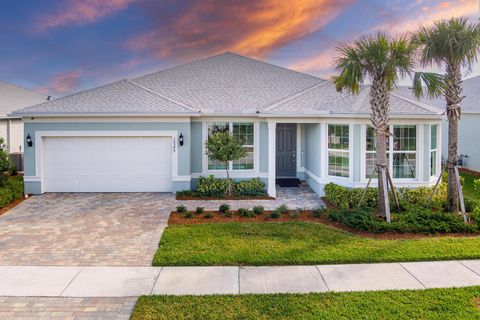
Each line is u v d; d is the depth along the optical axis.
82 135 15.88
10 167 14.78
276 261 8.35
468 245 9.27
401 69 11.05
